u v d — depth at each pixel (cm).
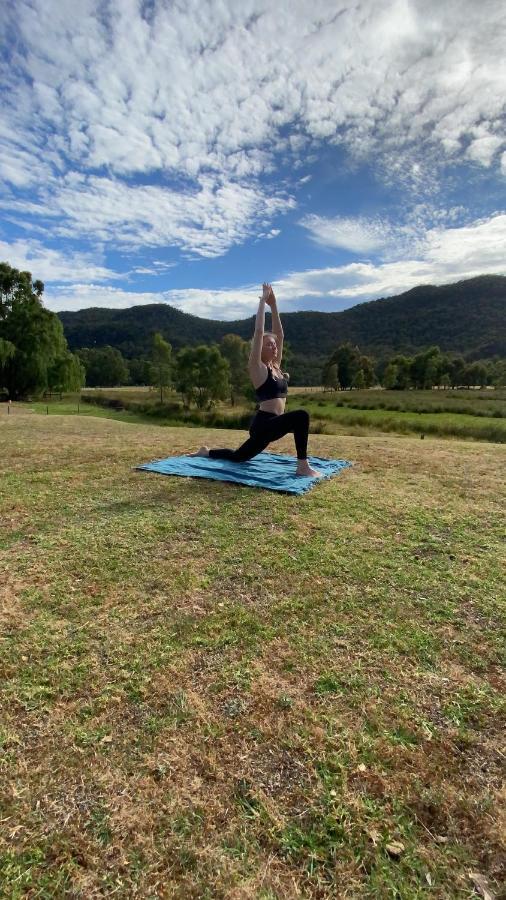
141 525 347
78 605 236
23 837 121
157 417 3453
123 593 248
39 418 1187
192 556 294
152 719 161
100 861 116
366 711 165
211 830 123
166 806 130
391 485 457
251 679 181
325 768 142
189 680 181
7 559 291
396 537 323
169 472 496
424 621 221
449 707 167
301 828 124
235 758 145
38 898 108
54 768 142
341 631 213
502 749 149
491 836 122
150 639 207
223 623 219
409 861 116
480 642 204
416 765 143
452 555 294
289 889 110
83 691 175
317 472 488
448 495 424
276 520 357
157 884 111
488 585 255
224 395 4231
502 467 539
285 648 201
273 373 489
